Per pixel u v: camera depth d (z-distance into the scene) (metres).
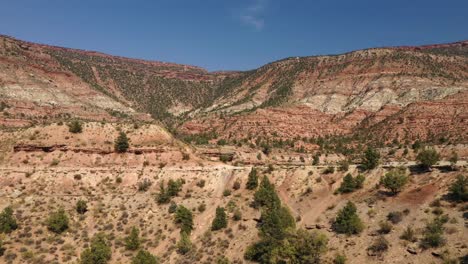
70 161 114.31
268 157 146.88
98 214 100.12
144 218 99.50
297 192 103.50
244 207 98.56
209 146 151.25
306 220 91.25
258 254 80.56
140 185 110.25
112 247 90.06
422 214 78.88
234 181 111.19
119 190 109.25
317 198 98.69
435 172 92.38
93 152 117.25
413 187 89.44
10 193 102.56
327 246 78.25
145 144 122.69
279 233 79.94
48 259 84.38
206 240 90.50
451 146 126.88
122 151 119.06
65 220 93.88
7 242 86.56
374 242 75.06
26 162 112.12
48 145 115.38
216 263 82.12
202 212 100.75
